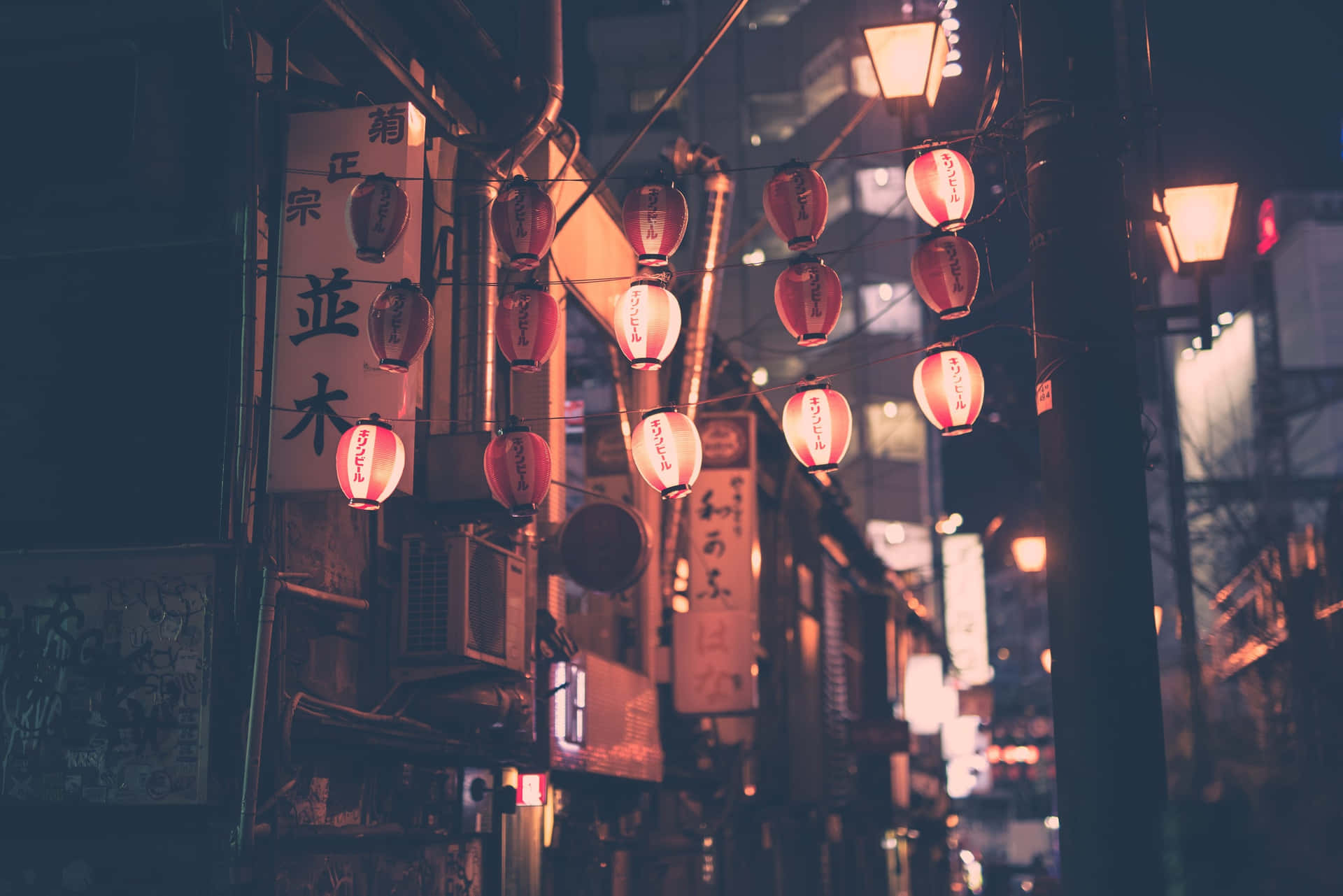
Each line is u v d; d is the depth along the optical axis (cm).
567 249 1436
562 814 1423
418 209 888
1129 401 837
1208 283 1309
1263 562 2419
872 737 3125
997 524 3831
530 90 1130
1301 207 6150
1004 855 7238
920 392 915
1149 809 784
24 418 868
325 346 856
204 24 873
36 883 802
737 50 5784
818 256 911
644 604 1691
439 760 1084
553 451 1367
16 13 879
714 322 1730
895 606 4175
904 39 1134
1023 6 902
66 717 792
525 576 1139
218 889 778
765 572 2400
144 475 848
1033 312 877
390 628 980
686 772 1822
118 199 872
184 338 863
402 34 1079
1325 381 5034
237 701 802
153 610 800
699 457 973
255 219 845
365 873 959
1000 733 6725
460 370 1102
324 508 912
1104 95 873
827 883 2895
